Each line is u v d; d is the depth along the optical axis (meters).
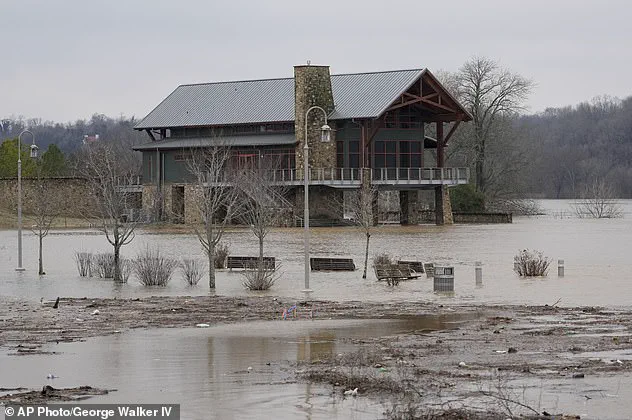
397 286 43.06
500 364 21.70
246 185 74.50
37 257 62.19
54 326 29.75
